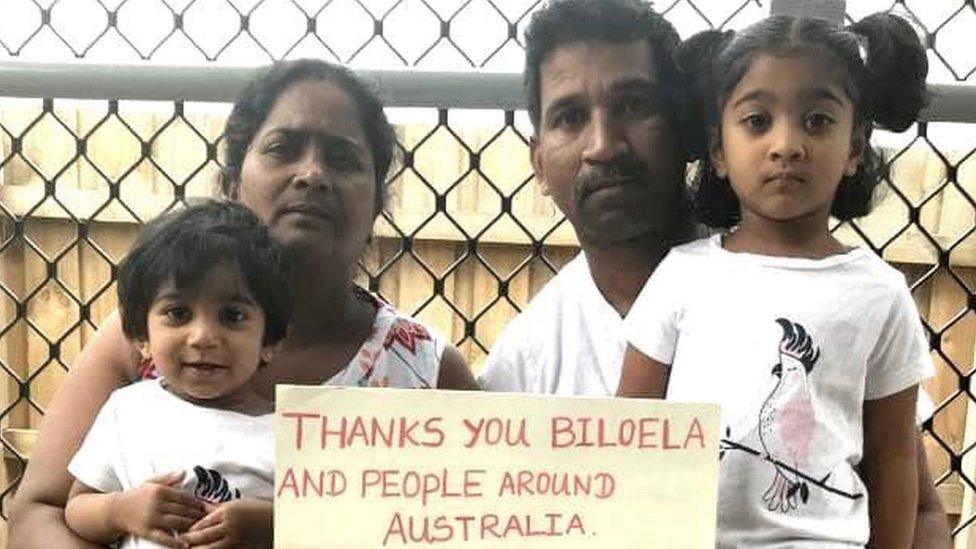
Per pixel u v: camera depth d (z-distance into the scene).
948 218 1.01
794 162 0.76
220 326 0.83
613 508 0.70
